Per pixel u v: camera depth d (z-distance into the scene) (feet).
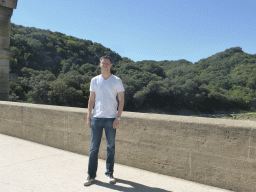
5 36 23.36
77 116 11.69
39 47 343.26
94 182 7.89
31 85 210.79
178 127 8.30
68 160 10.46
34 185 7.57
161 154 8.75
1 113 15.99
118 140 10.03
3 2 21.90
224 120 7.68
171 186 7.57
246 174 6.86
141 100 248.73
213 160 7.51
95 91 7.65
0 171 8.89
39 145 13.19
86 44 504.43
